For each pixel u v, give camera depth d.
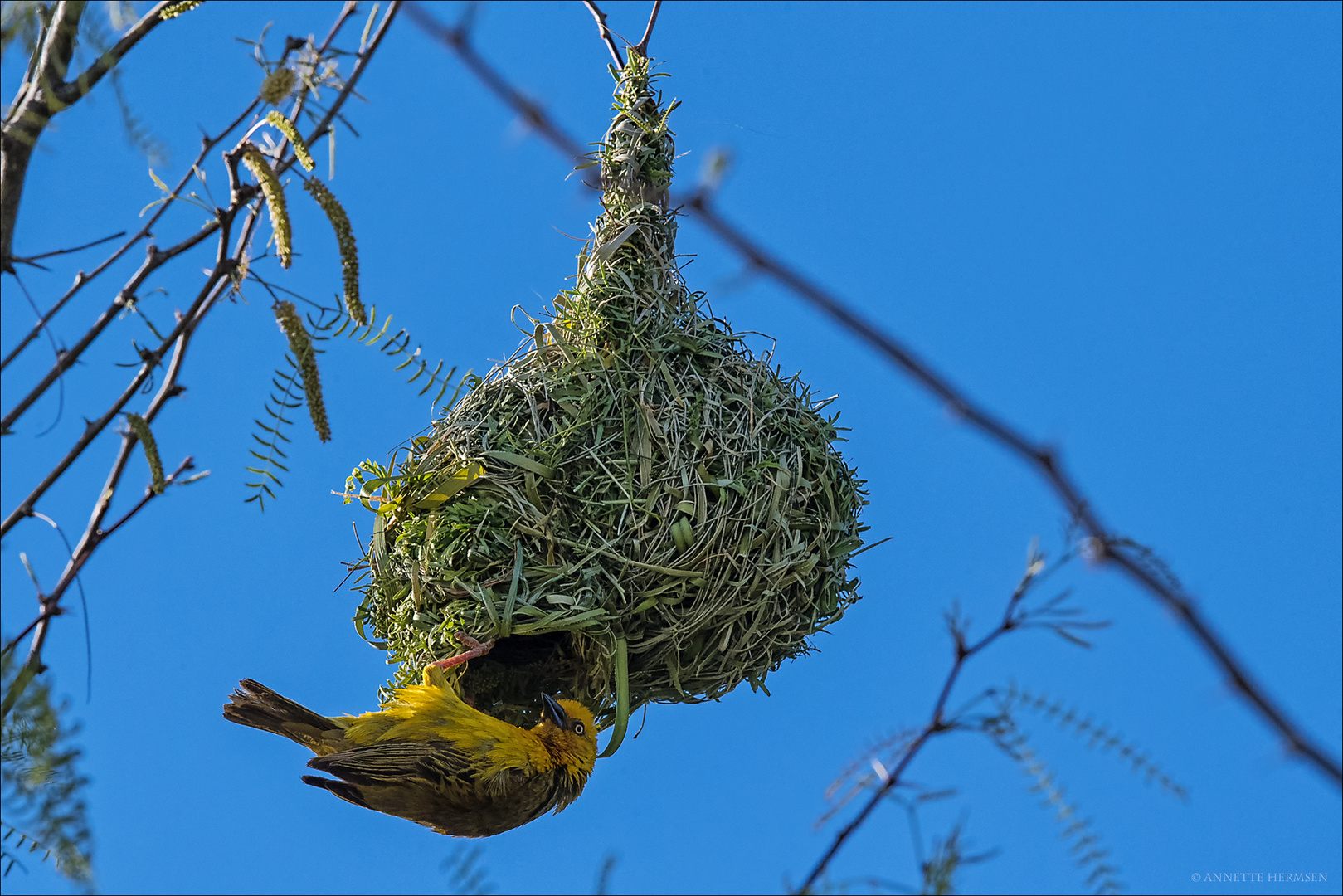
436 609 8.09
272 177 4.50
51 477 4.80
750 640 8.30
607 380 8.41
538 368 8.54
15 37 3.24
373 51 4.45
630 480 8.13
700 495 8.18
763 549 8.27
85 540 4.95
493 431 8.29
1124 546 2.39
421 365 7.12
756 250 2.50
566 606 7.91
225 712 7.68
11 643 3.42
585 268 8.75
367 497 8.19
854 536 8.92
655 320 8.66
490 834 7.81
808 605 8.56
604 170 8.70
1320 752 2.23
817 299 2.50
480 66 3.13
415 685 7.84
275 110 4.46
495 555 8.00
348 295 5.18
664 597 8.09
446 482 8.07
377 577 8.26
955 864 3.07
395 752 7.47
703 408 8.48
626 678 7.90
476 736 7.70
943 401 2.43
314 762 7.29
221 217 4.56
